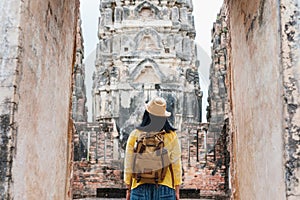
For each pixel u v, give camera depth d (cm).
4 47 263
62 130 367
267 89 296
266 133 298
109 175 1513
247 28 348
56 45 340
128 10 2208
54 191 341
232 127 417
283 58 270
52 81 329
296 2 274
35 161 290
